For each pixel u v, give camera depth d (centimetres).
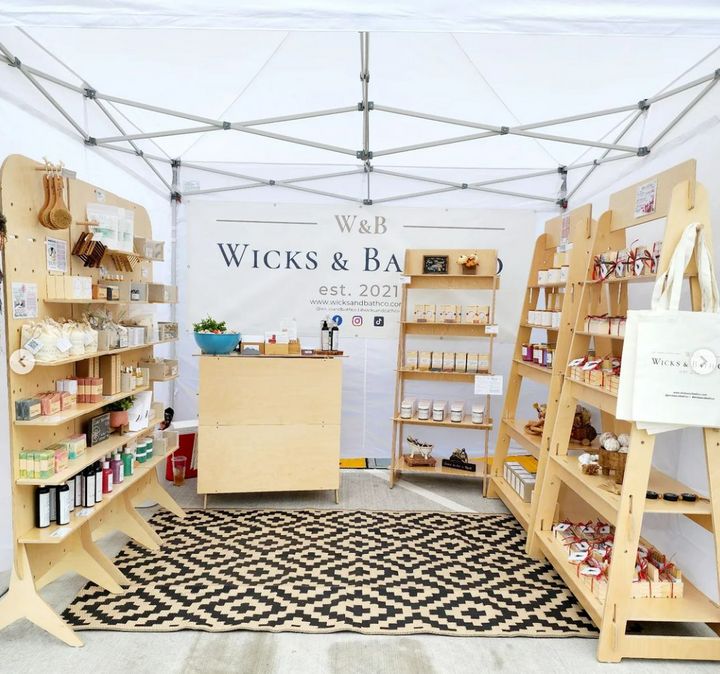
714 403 219
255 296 496
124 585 286
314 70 328
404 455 472
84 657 227
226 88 347
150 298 344
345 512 392
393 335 502
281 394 389
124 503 328
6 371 246
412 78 336
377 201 488
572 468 290
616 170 391
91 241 274
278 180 480
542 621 262
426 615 263
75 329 253
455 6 155
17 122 267
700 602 247
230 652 233
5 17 158
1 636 241
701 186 226
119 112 368
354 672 222
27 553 243
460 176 477
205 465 384
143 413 321
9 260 222
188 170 479
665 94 325
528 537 334
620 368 254
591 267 298
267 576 298
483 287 461
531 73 323
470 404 506
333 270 496
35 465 233
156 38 289
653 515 325
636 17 156
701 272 226
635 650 233
